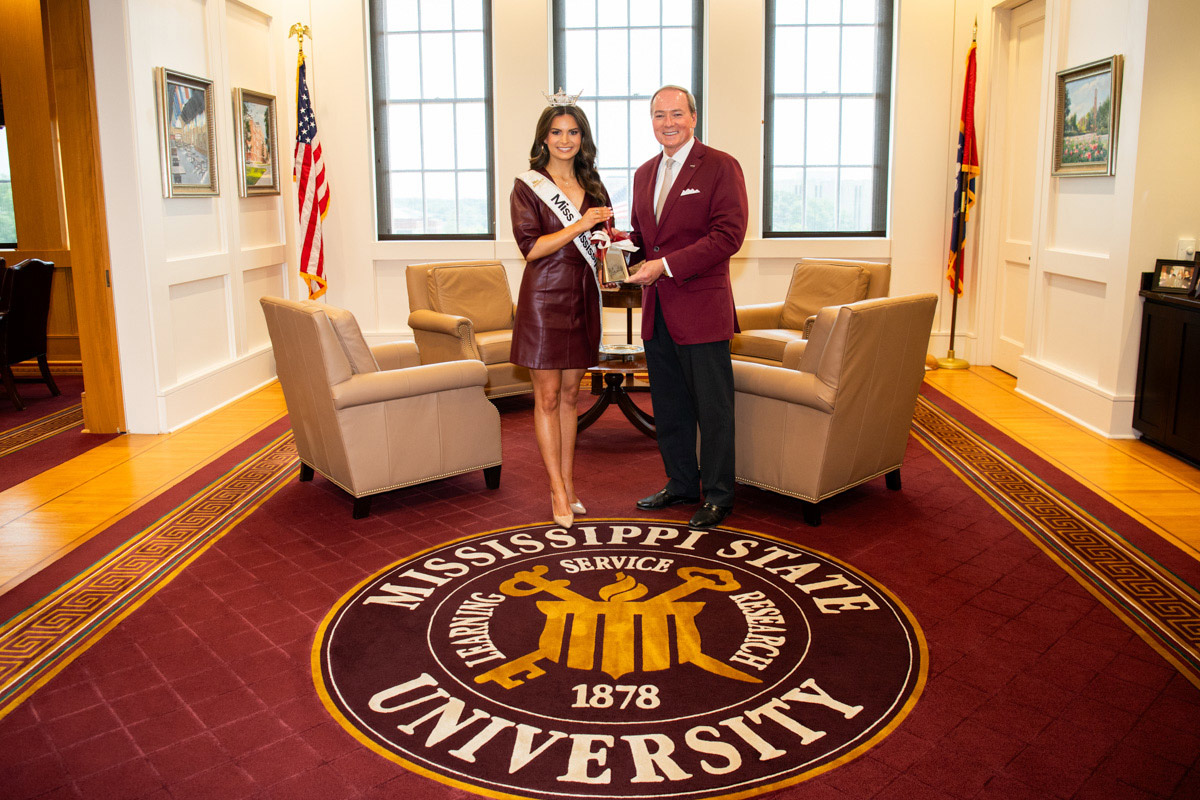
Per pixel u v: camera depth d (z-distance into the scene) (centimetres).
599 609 314
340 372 389
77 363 765
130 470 487
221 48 629
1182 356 474
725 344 379
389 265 768
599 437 547
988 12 702
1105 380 540
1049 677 267
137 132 532
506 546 374
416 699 258
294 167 711
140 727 246
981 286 737
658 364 400
